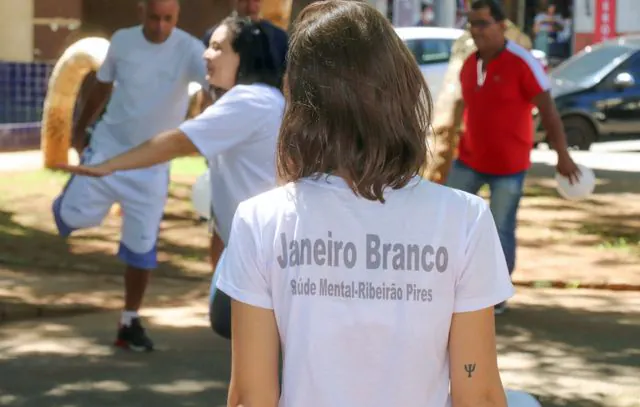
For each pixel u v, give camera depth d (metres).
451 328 2.40
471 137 7.88
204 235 10.93
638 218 12.58
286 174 2.47
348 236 2.37
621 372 6.74
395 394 2.35
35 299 8.32
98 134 6.87
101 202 6.71
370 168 2.37
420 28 18.44
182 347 7.15
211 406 5.94
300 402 2.35
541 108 7.75
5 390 6.15
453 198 2.42
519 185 7.84
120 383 6.32
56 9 20.00
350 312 2.34
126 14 20.89
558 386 6.41
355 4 2.44
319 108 2.39
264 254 2.39
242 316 2.40
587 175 7.98
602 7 32.62
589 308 8.54
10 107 19.42
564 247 10.84
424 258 2.37
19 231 10.83
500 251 2.43
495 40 7.67
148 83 6.76
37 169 15.05
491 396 2.41
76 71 14.68
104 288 8.84
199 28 21.12
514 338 7.53
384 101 2.38
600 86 20.91
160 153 4.80
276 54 5.00
